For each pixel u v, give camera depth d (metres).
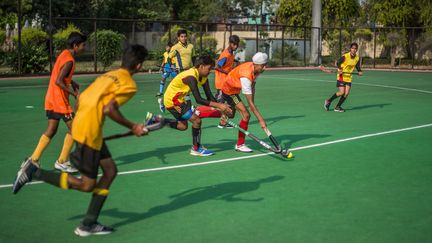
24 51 22.77
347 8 35.88
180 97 7.60
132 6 41.78
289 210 5.39
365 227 4.91
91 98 4.38
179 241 4.54
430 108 13.66
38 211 5.29
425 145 8.80
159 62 28.11
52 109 6.59
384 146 8.70
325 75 25.56
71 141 6.77
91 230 4.65
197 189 6.12
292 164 7.39
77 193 5.89
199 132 7.80
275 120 11.50
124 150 8.16
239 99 8.05
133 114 12.07
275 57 34.41
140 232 4.75
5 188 6.06
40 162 7.33
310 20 36.97
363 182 6.48
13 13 34.94
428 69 31.44
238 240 4.57
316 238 4.63
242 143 8.16
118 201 5.64
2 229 4.79
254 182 6.44
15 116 11.50
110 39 25.98
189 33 34.84
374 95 16.86
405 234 4.73
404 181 6.55
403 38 34.38
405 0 34.25
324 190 6.12
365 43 36.84
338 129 10.36
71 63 6.60
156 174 6.77
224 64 10.77
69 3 37.34
